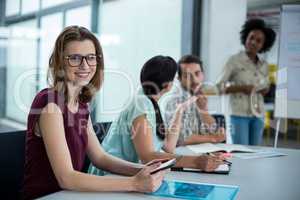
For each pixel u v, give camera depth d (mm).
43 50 2809
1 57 2818
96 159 1470
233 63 3426
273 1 3689
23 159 1491
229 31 4051
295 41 3475
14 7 2830
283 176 1412
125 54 3527
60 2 3064
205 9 4238
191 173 1419
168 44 4020
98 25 3357
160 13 3898
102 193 1107
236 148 2045
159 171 1179
